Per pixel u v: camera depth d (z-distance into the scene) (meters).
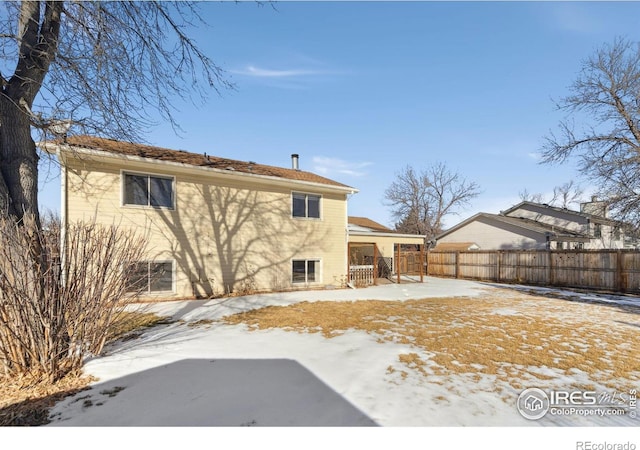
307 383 3.74
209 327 6.36
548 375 4.02
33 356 3.66
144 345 5.16
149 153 9.84
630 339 5.61
